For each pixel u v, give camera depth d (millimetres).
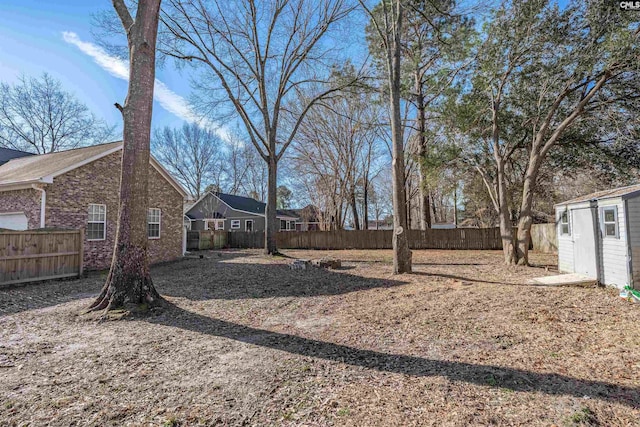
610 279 6945
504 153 12211
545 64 10383
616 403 2420
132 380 2963
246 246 23391
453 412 2357
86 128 25516
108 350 3730
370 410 2410
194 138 34812
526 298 5883
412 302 5902
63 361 3418
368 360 3389
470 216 30625
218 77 14336
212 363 3350
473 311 5152
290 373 3086
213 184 36062
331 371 3123
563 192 21641
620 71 9062
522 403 2463
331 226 24812
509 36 10430
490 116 12328
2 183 10344
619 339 3748
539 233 17250
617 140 10164
